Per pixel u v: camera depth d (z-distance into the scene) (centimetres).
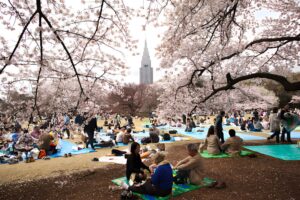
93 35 667
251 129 1869
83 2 686
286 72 1409
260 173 686
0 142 1318
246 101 1627
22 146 1005
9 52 613
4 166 889
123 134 1409
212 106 1459
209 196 523
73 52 714
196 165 588
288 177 644
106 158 958
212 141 945
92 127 1195
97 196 545
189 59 1154
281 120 1253
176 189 562
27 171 802
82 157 1023
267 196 515
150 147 1164
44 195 569
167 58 1098
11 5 593
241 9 987
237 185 590
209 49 1107
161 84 1343
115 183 631
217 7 863
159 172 511
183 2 780
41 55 617
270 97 2503
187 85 1239
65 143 1429
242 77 1088
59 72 685
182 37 942
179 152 1054
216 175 677
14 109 731
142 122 3406
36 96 703
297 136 1560
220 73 1355
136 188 532
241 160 849
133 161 616
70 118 930
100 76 768
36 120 851
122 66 770
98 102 848
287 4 1108
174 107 1278
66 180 678
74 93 802
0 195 580
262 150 1037
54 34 584
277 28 1210
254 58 1327
